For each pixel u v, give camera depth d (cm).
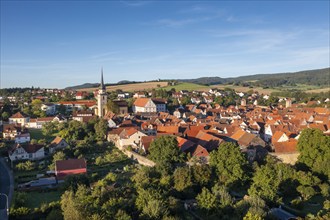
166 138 11806
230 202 8019
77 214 6512
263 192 8562
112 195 8300
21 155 13800
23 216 8000
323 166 10456
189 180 9181
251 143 13350
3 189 10625
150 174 9981
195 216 7881
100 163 12912
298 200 8606
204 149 12044
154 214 7031
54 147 14812
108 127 17750
